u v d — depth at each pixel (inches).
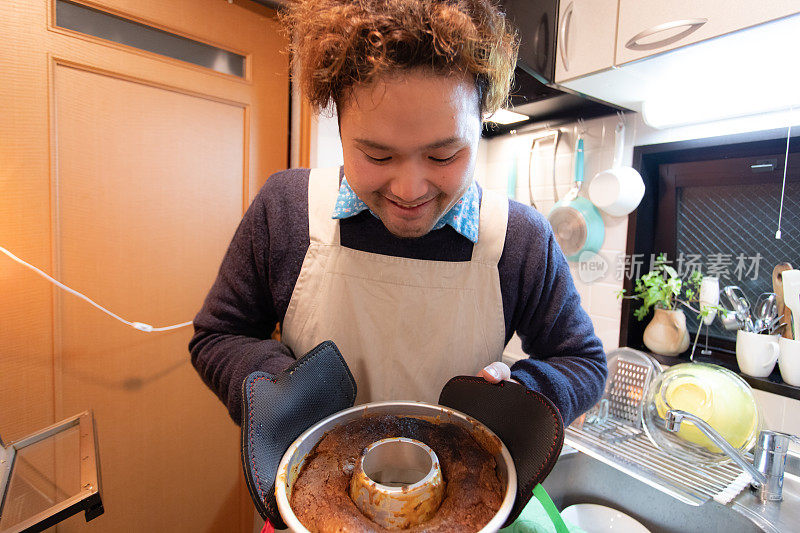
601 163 47.0
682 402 33.3
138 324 46.0
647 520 32.4
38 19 39.9
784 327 36.5
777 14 23.3
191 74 48.5
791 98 32.8
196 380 52.9
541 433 13.5
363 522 12.0
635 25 30.1
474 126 14.6
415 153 14.0
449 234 23.7
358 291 24.0
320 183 25.1
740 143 38.4
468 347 24.5
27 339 42.1
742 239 39.9
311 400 16.2
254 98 53.1
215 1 48.9
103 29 43.5
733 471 32.8
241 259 25.0
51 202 42.1
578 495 36.1
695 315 44.4
